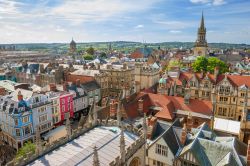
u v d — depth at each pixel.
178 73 94.25
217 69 85.38
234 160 34.34
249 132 53.91
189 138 42.19
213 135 43.28
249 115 55.44
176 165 39.28
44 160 30.56
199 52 193.50
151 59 188.75
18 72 133.25
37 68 130.50
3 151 68.81
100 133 39.75
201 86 86.00
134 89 78.50
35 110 73.12
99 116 56.38
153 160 42.84
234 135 56.19
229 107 78.75
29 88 96.25
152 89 85.19
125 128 41.59
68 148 33.97
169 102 63.53
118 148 35.41
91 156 31.97
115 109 55.44
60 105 83.94
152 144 42.31
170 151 40.06
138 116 58.38
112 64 133.38
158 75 95.94
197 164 36.81
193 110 61.84
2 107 72.31
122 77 114.94
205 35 192.12
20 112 68.38
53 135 72.25
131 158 34.41
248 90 74.50
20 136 69.12
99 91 109.06
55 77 114.06
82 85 101.00
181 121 53.44
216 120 62.47
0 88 82.00
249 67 157.38
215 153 36.47
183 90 89.69
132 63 148.75
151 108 63.41
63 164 29.39
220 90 80.06
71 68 130.38
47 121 77.94
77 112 94.31
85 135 38.81
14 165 27.92
